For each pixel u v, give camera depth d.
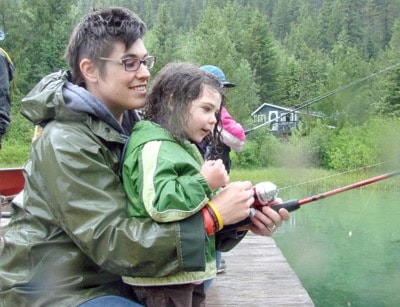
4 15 34.75
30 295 1.80
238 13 68.31
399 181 12.80
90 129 1.80
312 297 5.87
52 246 1.79
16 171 5.49
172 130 1.84
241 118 32.34
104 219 1.69
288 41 73.25
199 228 1.71
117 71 1.90
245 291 3.63
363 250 7.75
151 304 1.81
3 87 3.41
